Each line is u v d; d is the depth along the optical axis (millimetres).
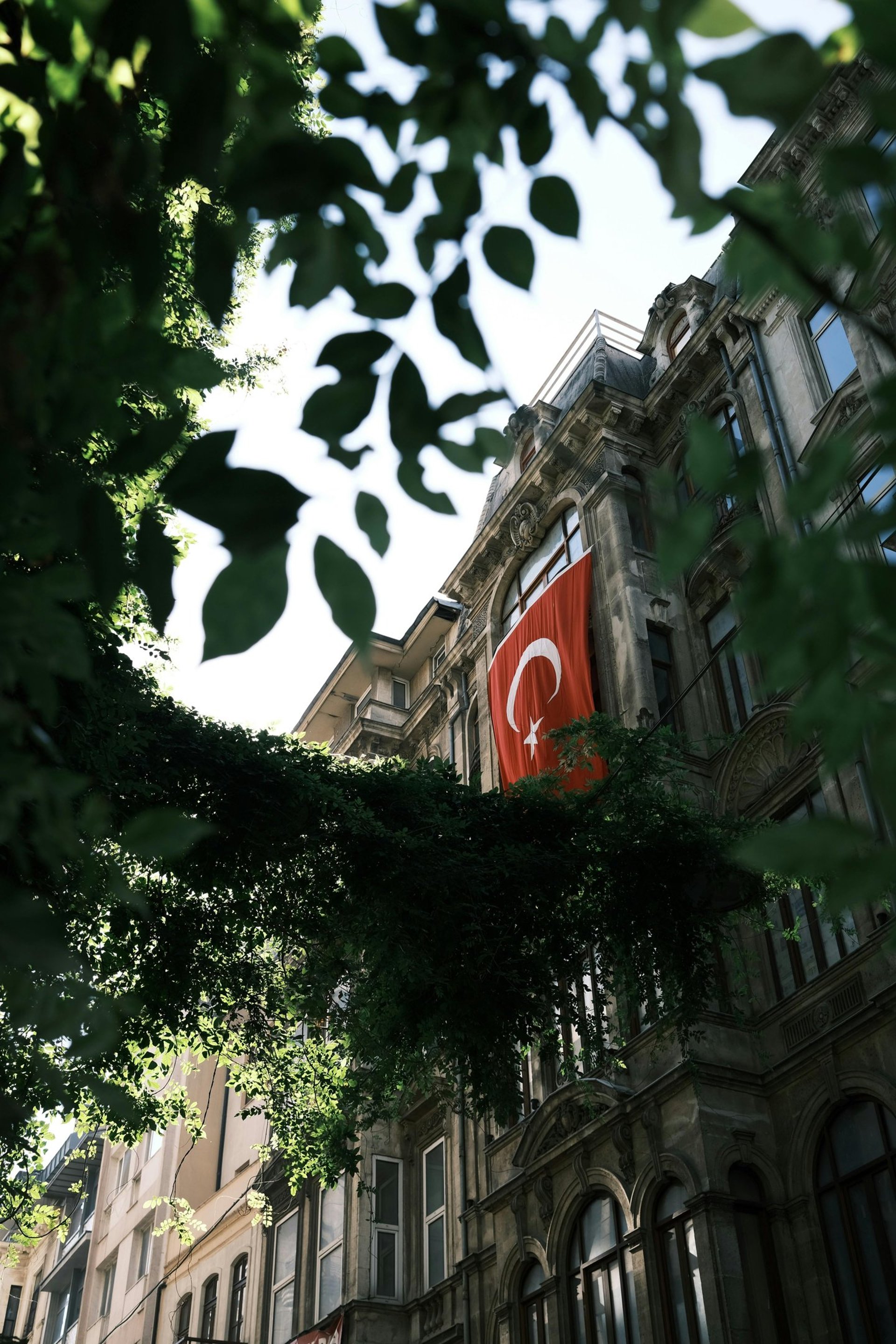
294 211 2879
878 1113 16156
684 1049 15422
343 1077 15289
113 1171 41875
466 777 29516
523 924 14453
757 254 2373
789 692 20203
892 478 17547
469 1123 24016
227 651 2645
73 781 2639
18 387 2820
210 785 12812
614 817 15742
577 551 26422
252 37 2898
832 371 21547
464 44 2797
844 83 19203
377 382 2881
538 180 2818
